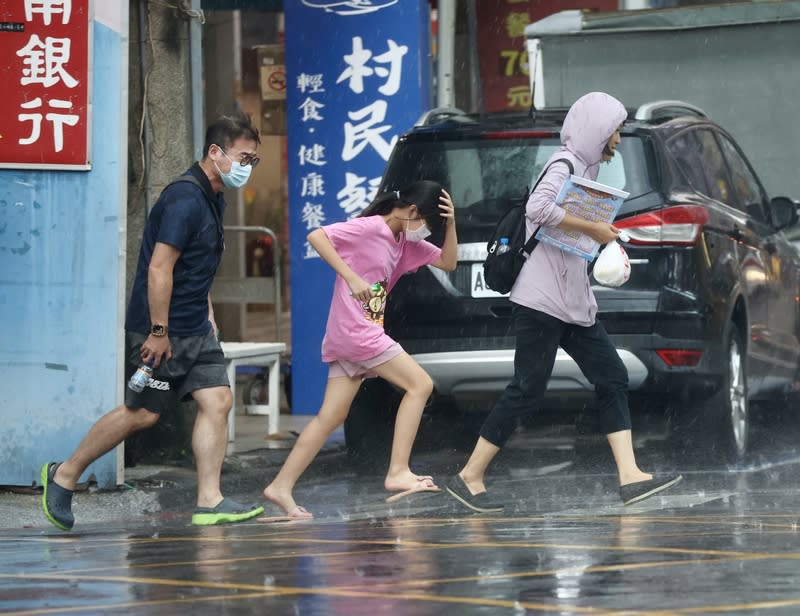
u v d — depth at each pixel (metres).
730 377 23.75
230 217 45.44
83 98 21.52
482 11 44.78
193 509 22.00
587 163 19.25
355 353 19.12
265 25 50.94
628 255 22.45
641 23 36.75
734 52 36.47
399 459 19.25
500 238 19.56
